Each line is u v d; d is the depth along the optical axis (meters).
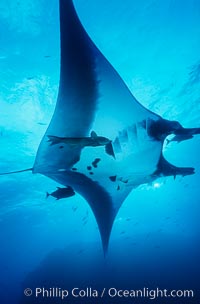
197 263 11.26
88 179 4.36
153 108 9.36
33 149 9.75
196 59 7.80
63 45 3.12
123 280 10.91
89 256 12.89
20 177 11.95
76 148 3.92
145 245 13.34
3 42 5.74
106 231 4.93
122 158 4.07
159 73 7.88
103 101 3.67
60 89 3.42
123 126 3.90
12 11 5.18
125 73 7.48
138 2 5.89
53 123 3.66
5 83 6.60
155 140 4.08
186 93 9.27
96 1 5.59
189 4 6.30
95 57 3.36
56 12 5.48
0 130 8.24
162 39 6.92
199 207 27.67
